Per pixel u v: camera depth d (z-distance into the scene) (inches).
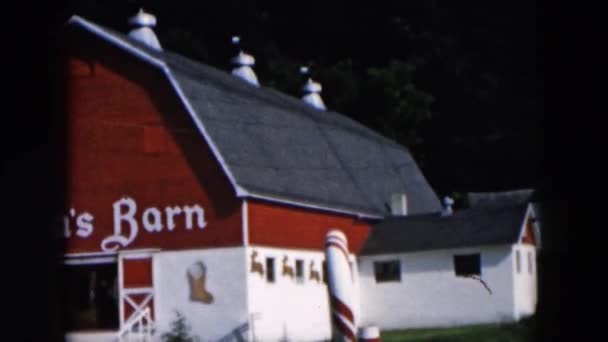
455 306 1483.8
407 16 2967.5
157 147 1295.5
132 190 1294.3
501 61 2758.4
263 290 1283.2
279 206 1344.7
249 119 1445.6
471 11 2847.0
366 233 1601.9
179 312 1266.0
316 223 1448.1
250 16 2851.9
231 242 1259.2
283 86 2797.7
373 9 2977.4
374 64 2982.3
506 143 2733.8
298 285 1384.1
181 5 2790.4
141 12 1649.9
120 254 1284.4
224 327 1248.2
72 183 1290.6
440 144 2834.6
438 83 2878.9
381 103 2758.4
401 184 1923.0
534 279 1526.8
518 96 2701.8
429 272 1509.6
